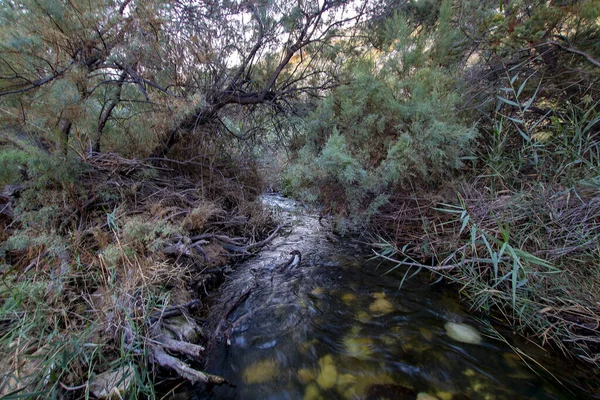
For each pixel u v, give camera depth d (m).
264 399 1.32
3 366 1.14
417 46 2.39
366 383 1.40
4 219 1.99
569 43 2.01
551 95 2.28
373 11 2.95
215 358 1.54
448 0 2.32
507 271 1.84
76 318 1.43
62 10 1.71
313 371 1.48
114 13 1.96
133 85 2.46
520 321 1.62
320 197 2.83
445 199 2.37
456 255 2.21
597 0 1.86
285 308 2.01
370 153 2.51
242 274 2.51
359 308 1.99
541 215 1.90
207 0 2.70
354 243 3.09
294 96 3.45
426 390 1.34
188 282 2.08
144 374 1.25
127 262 1.68
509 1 2.29
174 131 3.00
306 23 2.88
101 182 2.32
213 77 2.94
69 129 2.18
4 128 1.83
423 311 1.90
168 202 2.66
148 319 1.47
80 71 1.91
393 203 2.81
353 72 2.66
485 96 2.46
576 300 1.49
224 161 3.93
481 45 2.45
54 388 1.08
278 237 3.42
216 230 2.96
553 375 1.35
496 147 2.32
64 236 1.87
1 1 1.61
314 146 2.80
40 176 1.91
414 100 2.20
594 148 2.09
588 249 1.67
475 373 1.41
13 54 1.61
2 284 1.44
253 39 3.06
